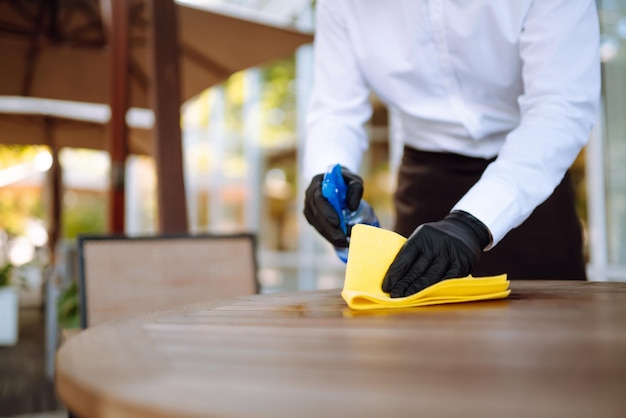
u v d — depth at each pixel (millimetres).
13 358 4555
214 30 3430
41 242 6117
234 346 530
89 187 10594
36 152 9820
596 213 3004
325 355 479
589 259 3059
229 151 7652
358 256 849
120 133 2963
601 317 651
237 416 318
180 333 613
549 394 341
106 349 533
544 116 1069
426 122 1450
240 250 2131
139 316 761
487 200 937
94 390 390
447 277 837
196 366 447
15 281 5504
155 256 2010
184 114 8703
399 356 469
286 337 572
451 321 651
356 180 1041
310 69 5887
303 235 6312
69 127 5434
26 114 5312
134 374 427
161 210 2340
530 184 984
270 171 6805
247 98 7121
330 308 807
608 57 2932
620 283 1041
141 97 3852
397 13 1342
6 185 9781
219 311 799
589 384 365
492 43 1267
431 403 328
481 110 1378
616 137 2912
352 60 1436
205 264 2072
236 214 7531
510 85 1328
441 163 1461
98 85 3980
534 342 513
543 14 1129
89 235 1935
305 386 376
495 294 849
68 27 3494
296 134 6258
